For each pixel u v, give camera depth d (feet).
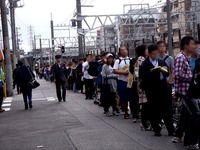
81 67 71.36
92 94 59.57
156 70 25.86
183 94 23.17
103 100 38.81
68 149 25.05
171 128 27.02
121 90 35.78
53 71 57.98
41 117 41.42
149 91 26.45
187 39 23.58
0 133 32.91
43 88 98.43
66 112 44.37
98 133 29.78
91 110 44.91
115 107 39.55
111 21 111.86
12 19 117.19
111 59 38.24
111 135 28.66
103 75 38.63
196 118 22.47
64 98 58.18
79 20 106.11
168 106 26.81
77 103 54.13
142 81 26.68
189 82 23.11
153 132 28.89
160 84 26.23
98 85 46.93
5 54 76.84
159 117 27.04
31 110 48.78
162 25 131.23
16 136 30.99
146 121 29.48
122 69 35.32
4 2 77.10
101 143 26.13
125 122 34.35
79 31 107.86
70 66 83.66
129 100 35.45
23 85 50.06
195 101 22.39
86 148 24.94
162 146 24.13
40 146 26.53
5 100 66.28
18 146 27.04
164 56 29.14
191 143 22.80
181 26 127.03
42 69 193.06
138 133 28.81
